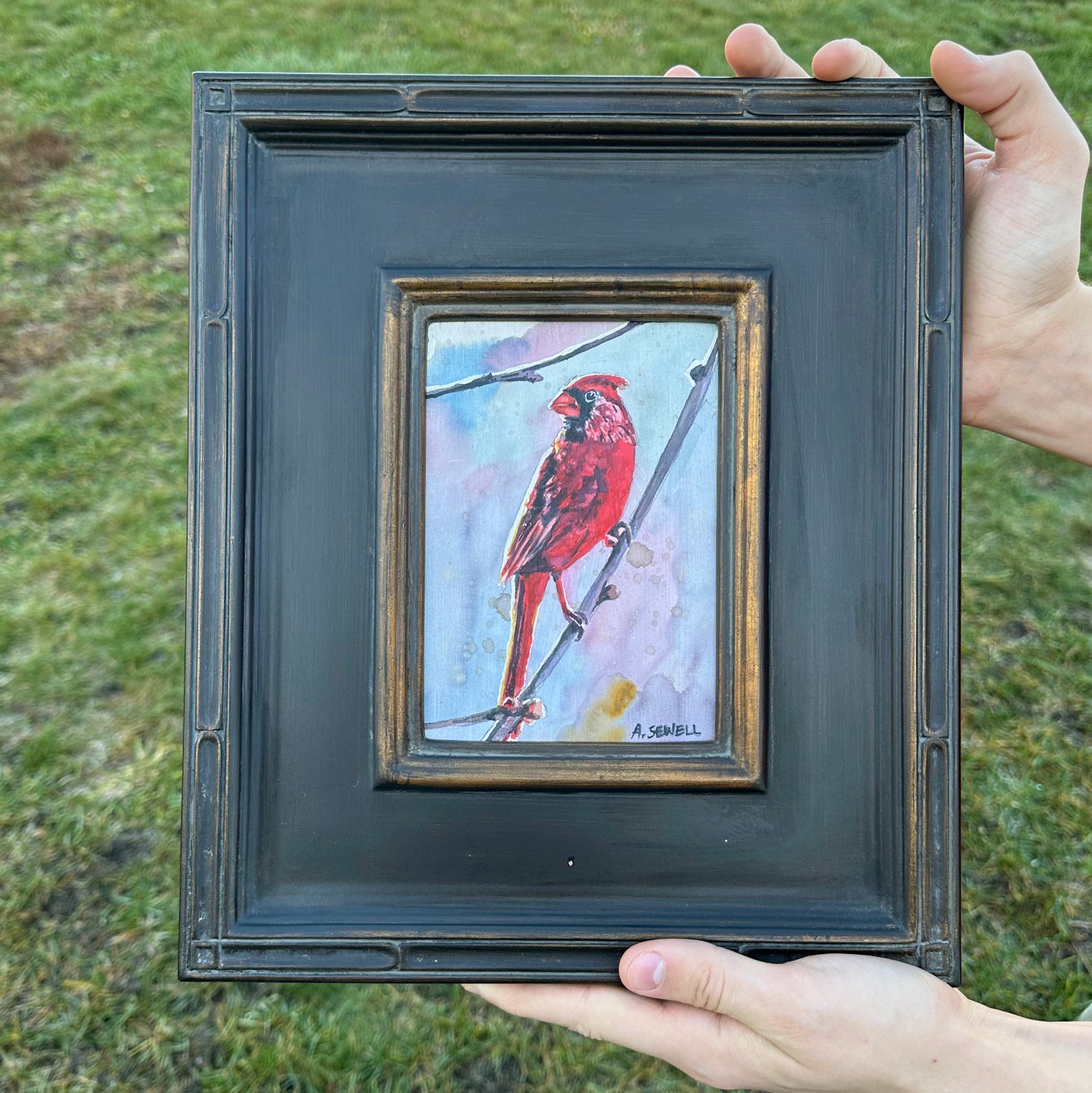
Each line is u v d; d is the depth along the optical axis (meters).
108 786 0.93
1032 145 0.56
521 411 0.52
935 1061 0.50
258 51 1.61
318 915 0.50
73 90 1.57
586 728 0.52
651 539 0.52
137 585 1.06
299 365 0.51
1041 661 0.97
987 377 0.62
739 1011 0.49
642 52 1.57
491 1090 0.79
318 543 0.51
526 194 0.52
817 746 0.51
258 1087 0.79
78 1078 0.79
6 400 1.19
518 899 0.51
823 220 0.52
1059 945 0.83
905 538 0.51
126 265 1.34
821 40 1.57
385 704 0.51
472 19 1.66
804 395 0.51
